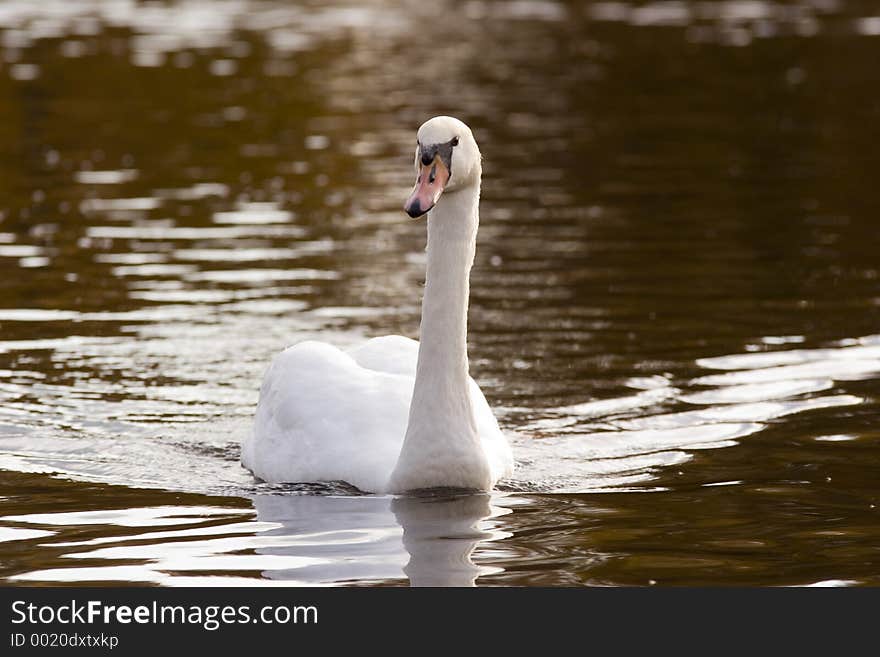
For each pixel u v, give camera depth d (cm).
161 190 2455
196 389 1389
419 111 3316
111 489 1114
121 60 4088
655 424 1279
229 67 4022
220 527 1023
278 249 2025
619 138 2966
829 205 2302
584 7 5966
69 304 1716
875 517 1037
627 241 2062
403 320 1645
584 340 1560
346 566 943
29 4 5681
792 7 5731
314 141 2941
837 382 1393
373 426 1125
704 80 3775
